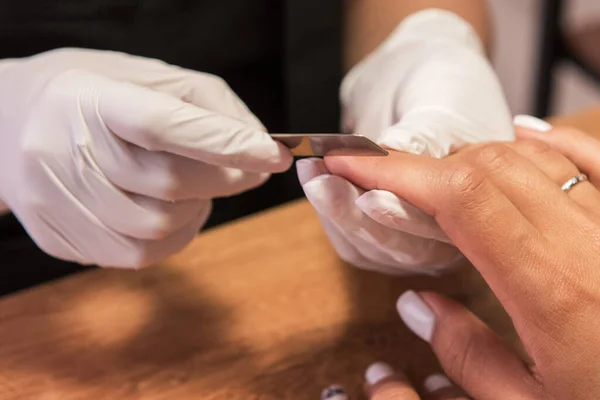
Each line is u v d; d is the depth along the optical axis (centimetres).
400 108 41
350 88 52
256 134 32
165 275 40
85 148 33
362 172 31
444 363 33
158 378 35
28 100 35
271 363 36
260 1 50
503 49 104
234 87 52
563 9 87
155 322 37
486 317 38
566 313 29
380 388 33
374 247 35
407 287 39
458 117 38
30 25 45
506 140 38
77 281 39
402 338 37
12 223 47
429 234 32
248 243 42
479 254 30
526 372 32
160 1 47
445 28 50
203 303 38
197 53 50
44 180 34
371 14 57
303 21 49
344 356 36
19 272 48
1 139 36
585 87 106
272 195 55
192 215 35
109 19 47
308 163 32
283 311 38
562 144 36
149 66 37
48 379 35
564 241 30
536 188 31
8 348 36
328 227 36
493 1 101
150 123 31
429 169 31
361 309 38
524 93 105
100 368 35
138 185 33
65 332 37
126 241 35
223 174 34
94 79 33
